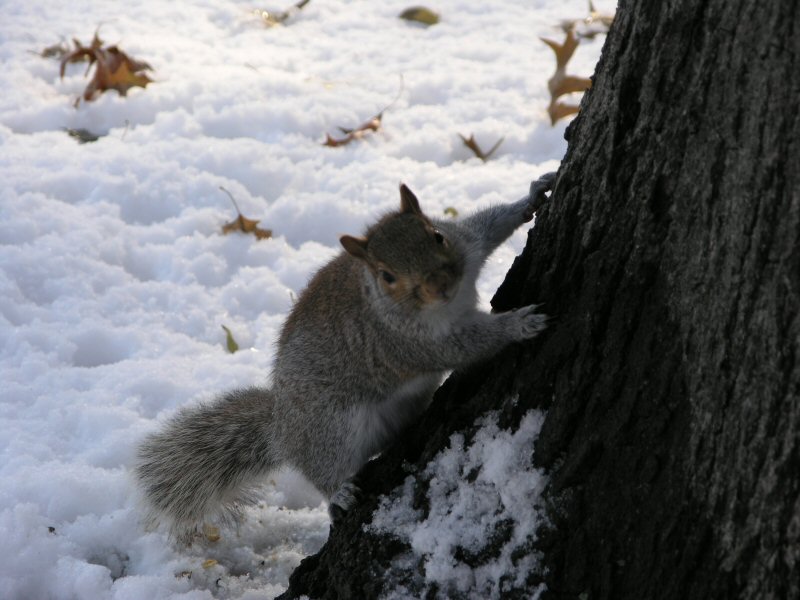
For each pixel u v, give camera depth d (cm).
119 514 827
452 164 1260
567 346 595
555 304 617
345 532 671
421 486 648
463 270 724
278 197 1238
